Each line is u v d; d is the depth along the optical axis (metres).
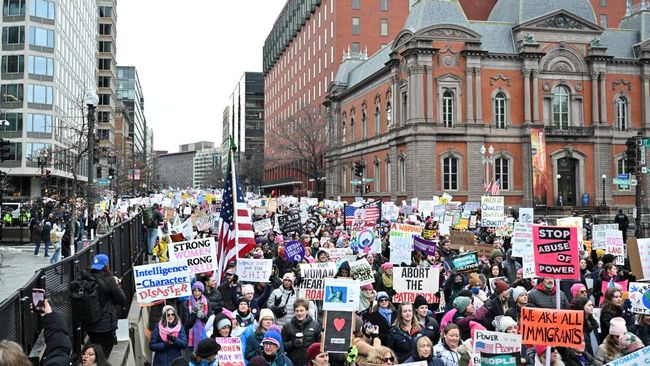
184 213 40.47
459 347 9.84
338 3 101.12
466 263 14.96
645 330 11.85
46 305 7.41
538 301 12.63
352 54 99.00
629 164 33.28
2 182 40.94
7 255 32.50
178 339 10.85
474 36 64.94
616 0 100.00
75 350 10.71
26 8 76.75
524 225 16.39
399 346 10.78
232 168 15.44
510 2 71.50
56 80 79.38
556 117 67.94
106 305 10.73
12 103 76.31
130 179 94.00
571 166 68.75
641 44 68.88
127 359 12.31
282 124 107.94
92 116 25.45
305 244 21.25
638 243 13.74
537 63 66.44
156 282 11.85
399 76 68.62
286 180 132.12
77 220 34.12
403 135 66.56
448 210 31.72
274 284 15.05
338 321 9.87
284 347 10.81
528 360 10.48
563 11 67.25
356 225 23.73
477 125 65.06
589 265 19.20
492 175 65.31
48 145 77.50
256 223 25.75
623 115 69.38
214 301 13.02
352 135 89.62
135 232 23.36
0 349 4.45
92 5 113.94
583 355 10.85
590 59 67.81
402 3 103.50
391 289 14.92
